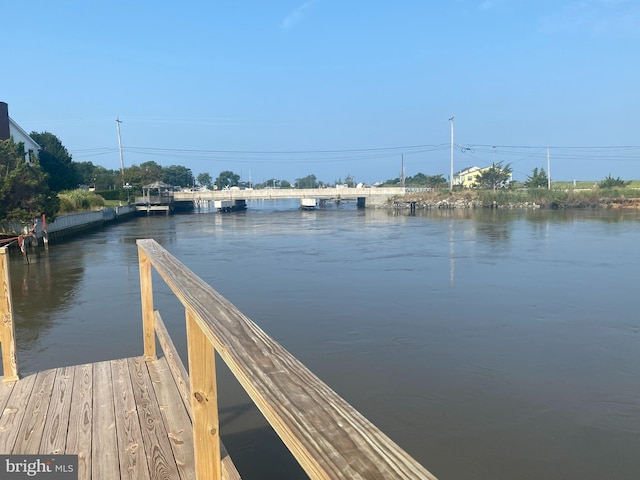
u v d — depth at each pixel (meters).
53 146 43.03
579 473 4.26
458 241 22.36
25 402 3.28
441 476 4.23
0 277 3.65
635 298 10.88
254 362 1.15
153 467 2.42
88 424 2.93
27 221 20.14
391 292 11.65
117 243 23.36
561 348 7.53
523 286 12.26
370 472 0.71
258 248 20.91
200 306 1.63
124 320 9.43
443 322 9.00
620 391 5.95
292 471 4.13
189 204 63.34
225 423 4.94
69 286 12.88
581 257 16.94
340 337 8.12
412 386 6.11
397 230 28.84
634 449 4.65
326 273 14.37
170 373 3.78
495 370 6.63
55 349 7.77
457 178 96.38
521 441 4.80
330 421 0.87
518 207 51.97
